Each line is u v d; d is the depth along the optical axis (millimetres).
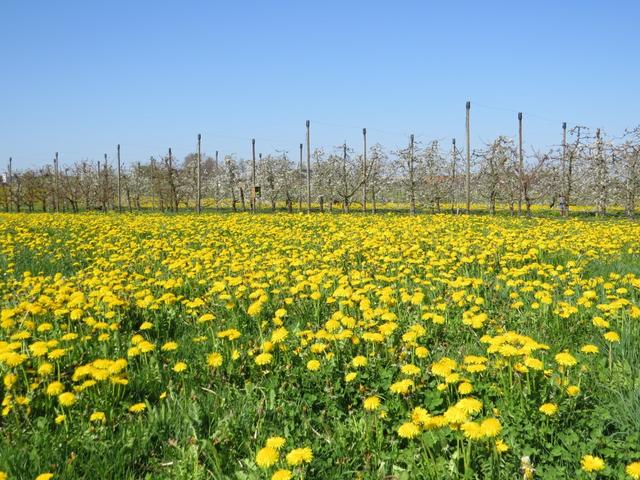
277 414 4508
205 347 6125
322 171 44375
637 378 4797
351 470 3811
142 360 5648
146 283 8984
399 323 6535
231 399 4816
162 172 45344
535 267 9430
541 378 4711
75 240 16500
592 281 8453
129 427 4340
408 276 9641
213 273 9672
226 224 19719
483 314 6172
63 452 4004
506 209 43594
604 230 16719
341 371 5133
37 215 30766
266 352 5301
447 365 4582
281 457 3746
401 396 4574
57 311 6434
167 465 3936
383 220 21797
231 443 4117
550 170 34125
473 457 3703
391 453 3908
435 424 3746
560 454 3664
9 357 4867
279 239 14969
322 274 8367
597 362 5316
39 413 4691
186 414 4449
